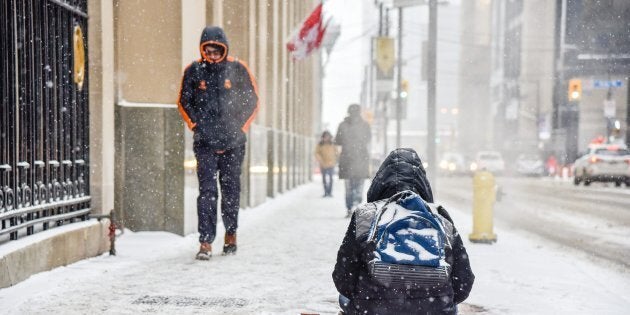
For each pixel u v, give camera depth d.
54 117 8.67
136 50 12.38
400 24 43.28
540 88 80.88
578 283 8.18
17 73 7.80
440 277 3.93
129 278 7.80
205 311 6.31
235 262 9.13
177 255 9.73
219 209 15.35
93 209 9.88
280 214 17.38
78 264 8.62
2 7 7.36
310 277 8.08
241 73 9.87
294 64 35.00
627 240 13.73
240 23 19.52
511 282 8.20
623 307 6.91
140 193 12.17
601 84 60.31
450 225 4.18
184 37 12.53
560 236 14.32
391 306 3.97
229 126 9.60
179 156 12.10
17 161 7.57
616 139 58.53
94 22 9.88
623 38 68.81
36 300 6.49
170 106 12.13
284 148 28.50
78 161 9.40
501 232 14.70
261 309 6.42
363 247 4.06
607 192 31.81
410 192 4.18
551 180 50.75
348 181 16.66
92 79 9.88
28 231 8.01
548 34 77.25
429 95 25.47
